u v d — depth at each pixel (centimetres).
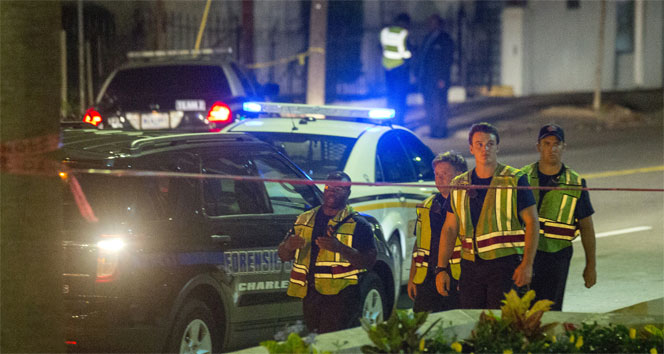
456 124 7206
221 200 1945
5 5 1169
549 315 1575
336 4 7975
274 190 2134
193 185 1861
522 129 7144
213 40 7438
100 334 1667
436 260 1955
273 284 1980
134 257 1689
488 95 8788
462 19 8656
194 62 4056
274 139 2641
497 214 1794
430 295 1966
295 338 1241
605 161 5781
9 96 1176
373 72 8250
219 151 1984
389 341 1286
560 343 1348
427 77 6456
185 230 1805
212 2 7494
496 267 1795
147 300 1697
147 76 4059
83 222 1714
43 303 1208
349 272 1825
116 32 6931
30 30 1176
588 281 2048
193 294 1812
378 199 2516
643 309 1683
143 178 1767
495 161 1819
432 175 2859
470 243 1812
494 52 8962
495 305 1797
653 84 9050
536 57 9062
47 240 1207
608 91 8862
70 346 1684
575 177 1998
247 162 2041
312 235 1844
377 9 8238
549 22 9038
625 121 7625
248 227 1944
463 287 1836
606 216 4175
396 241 2586
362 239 1839
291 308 2031
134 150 1811
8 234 1188
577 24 9000
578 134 7050
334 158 2577
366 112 2589
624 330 1431
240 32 7069
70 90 6469
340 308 1825
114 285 1667
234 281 1886
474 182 1819
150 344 1702
